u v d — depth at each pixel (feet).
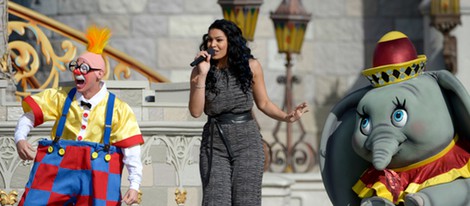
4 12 88.53
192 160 82.38
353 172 71.77
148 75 111.14
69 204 65.92
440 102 68.80
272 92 146.82
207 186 66.90
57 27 103.86
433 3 133.90
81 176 65.26
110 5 143.02
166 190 81.97
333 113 72.33
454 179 68.08
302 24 124.67
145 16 143.84
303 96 147.64
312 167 145.38
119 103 66.23
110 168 65.51
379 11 148.46
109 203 65.16
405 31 148.25
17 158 79.97
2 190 79.82
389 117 68.54
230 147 66.95
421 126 67.87
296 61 147.54
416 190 68.08
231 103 67.10
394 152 67.87
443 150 68.95
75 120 65.67
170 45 144.05
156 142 81.82
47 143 65.72
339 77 148.25
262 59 146.82
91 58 65.62
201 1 144.56
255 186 67.05
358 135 69.31
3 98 80.59
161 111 83.56
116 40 143.54
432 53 138.72
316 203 113.09
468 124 68.74
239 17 114.32
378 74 69.82
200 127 82.17
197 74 66.90
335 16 148.46
